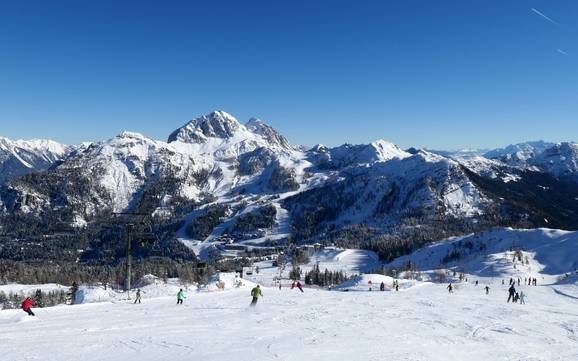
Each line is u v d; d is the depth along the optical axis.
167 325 35.72
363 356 24.59
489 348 27.94
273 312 44.25
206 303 54.50
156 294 80.81
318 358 24.02
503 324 37.75
